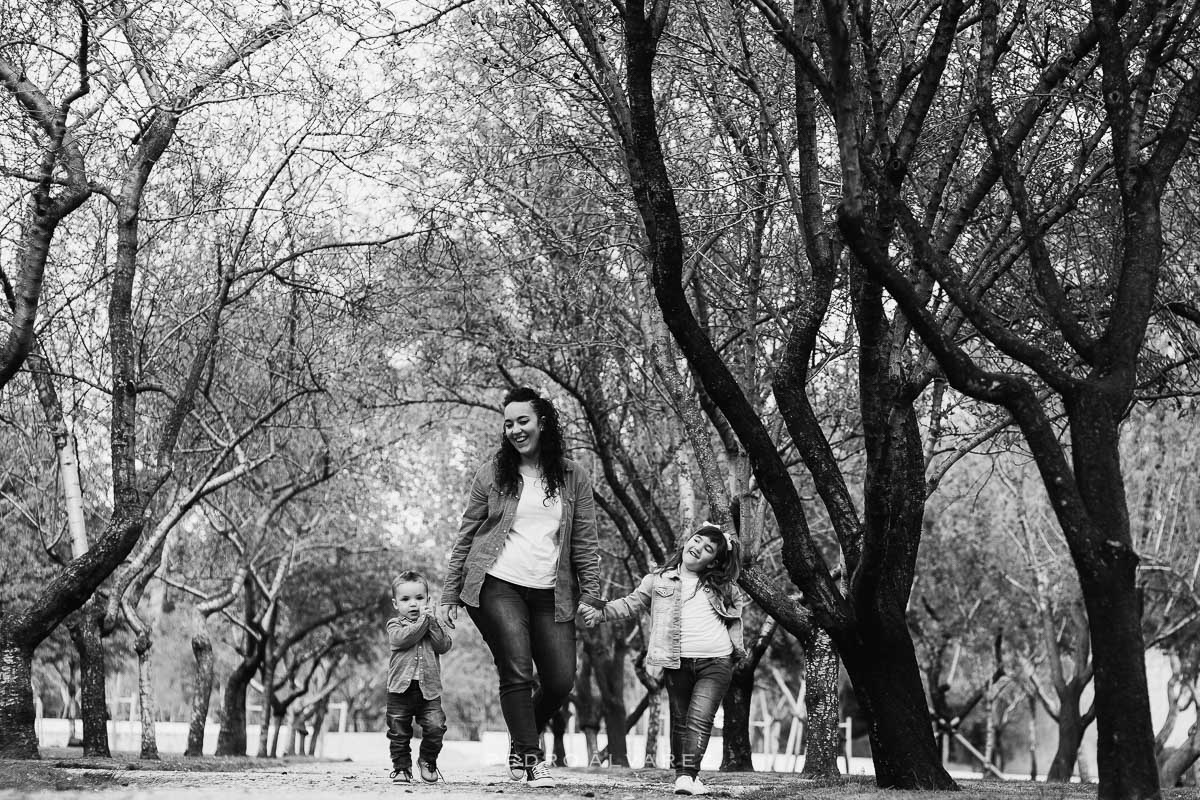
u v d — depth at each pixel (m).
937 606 37.62
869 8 9.47
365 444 29.05
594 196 15.68
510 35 14.32
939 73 8.74
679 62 14.14
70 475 19.02
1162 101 13.50
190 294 22.69
